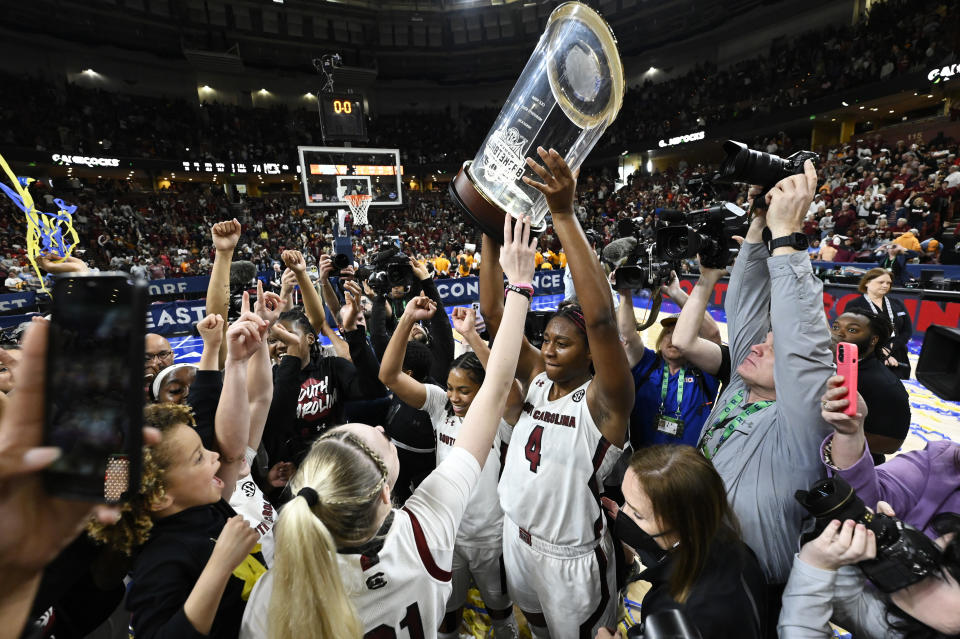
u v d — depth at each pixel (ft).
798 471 4.19
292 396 7.30
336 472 3.05
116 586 4.57
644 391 7.47
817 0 60.49
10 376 5.49
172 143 69.15
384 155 40.14
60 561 4.04
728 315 5.79
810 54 58.65
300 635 2.48
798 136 61.41
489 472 6.47
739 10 65.26
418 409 7.03
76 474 1.51
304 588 2.53
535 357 6.00
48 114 61.05
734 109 62.64
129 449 1.55
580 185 82.69
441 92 93.91
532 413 5.48
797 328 3.90
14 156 55.52
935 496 4.08
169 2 67.36
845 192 42.01
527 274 4.10
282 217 75.41
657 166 79.51
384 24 82.02
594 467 4.99
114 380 1.56
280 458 7.87
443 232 78.13
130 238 60.13
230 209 73.10
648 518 3.52
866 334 6.41
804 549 3.59
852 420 3.50
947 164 38.32
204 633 3.03
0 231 51.75
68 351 1.56
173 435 3.77
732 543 3.49
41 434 1.47
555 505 5.09
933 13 46.65
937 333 3.43
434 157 87.81
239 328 4.30
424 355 7.88
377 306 9.41
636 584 8.33
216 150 72.79
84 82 68.69
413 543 3.22
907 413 6.31
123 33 65.87
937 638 3.07
